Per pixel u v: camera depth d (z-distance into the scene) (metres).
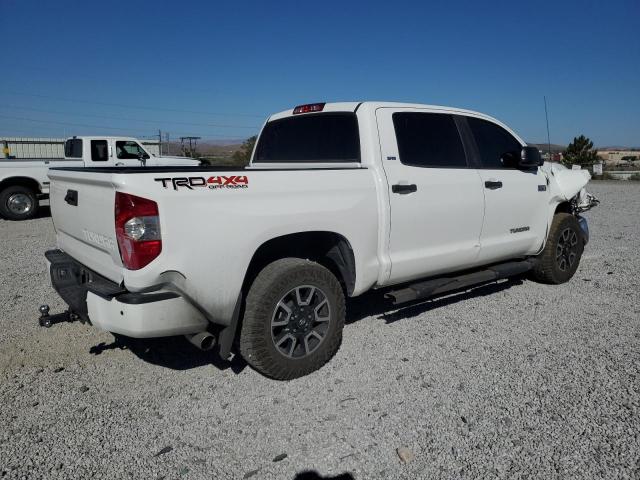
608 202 15.80
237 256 3.33
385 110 4.36
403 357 4.03
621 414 3.15
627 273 6.55
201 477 2.65
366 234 4.02
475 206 4.81
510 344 4.26
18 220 12.93
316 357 3.76
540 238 5.64
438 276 4.86
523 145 5.64
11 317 4.96
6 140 21.06
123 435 3.01
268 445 2.92
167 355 4.12
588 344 4.24
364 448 2.88
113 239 3.15
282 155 5.00
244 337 3.53
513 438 2.93
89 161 14.31
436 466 2.71
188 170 3.21
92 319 3.34
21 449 2.88
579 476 2.61
